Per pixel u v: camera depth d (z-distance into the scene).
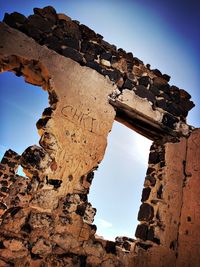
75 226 2.96
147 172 4.04
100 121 3.44
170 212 3.68
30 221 2.75
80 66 3.49
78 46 3.59
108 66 3.74
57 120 3.15
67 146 3.15
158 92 4.10
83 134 3.28
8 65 3.29
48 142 3.03
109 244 3.19
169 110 4.14
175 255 3.52
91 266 2.94
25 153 2.96
